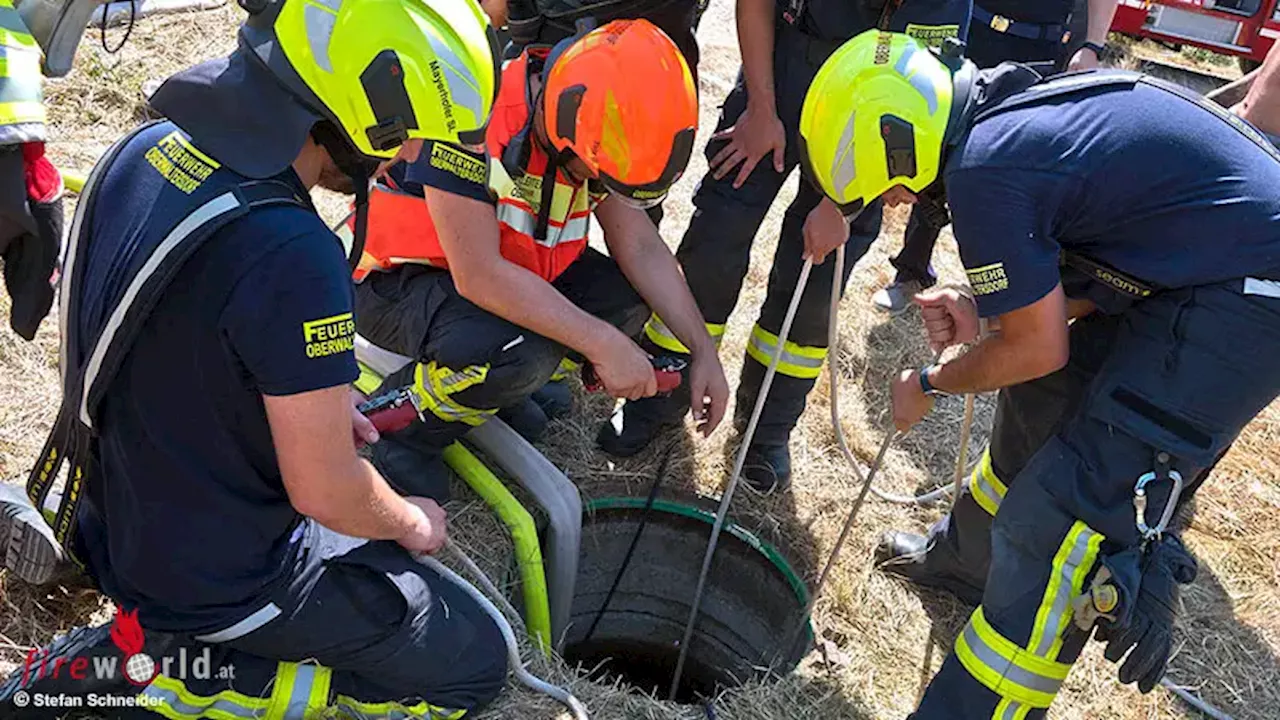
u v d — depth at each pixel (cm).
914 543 283
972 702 214
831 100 194
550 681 227
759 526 289
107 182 157
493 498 257
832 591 272
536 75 220
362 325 254
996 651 210
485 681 211
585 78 197
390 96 149
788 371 287
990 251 188
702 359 250
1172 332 196
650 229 253
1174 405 195
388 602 196
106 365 153
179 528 169
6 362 273
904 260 392
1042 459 211
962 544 264
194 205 147
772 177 271
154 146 156
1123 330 206
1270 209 190
